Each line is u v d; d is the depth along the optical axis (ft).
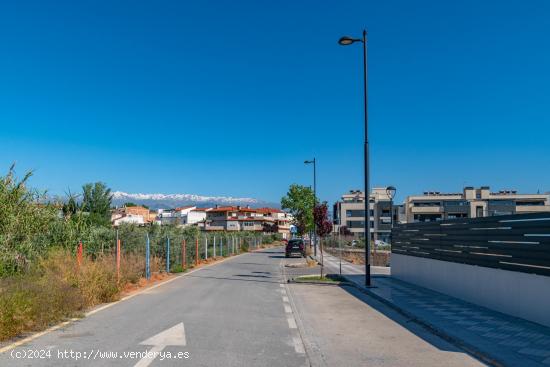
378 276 73.87
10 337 27.14
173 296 48.44
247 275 78.33
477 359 24.40
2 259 39.73
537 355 24.23
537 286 32.86
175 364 22.12
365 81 63.21
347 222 354.13
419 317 35.68
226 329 31.07
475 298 42.73
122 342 26.48
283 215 465.47
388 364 23.34
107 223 88.89
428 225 55.62
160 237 81.92
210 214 415.23
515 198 323.37
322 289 59.11
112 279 45.60
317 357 24.39
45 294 31.71
